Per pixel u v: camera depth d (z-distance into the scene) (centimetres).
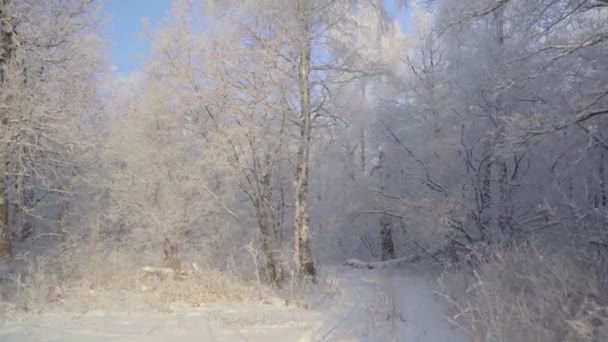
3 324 795
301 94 1251
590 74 921
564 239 884
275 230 1337
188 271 1295
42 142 1237
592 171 1080
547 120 774
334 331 778
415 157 1581
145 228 1369
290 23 1198
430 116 1636
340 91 1328
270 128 1252
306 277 1234
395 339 689
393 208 1711
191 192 1354
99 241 1434
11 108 1156
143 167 1355
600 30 784
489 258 964
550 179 1231
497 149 1065
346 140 1869
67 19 1265
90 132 1355
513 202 1312
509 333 535
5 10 1188
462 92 1402
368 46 1383
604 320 472
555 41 845
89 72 1318
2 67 1185
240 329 797
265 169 1295
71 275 1184
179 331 779
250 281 1223
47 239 1444
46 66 1259
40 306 918
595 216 854
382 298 1115
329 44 1272
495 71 1188
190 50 1302
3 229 1195
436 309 944
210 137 1269
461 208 1406
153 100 1381
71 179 1393
